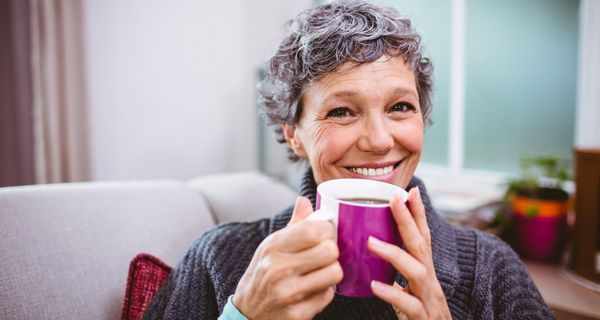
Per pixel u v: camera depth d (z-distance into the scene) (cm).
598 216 110
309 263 43
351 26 62
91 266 80
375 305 61
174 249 94
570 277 113
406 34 63
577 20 155
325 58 61
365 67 61
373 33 61
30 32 178
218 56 267
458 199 141
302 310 46
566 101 162
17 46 175
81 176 197
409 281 46
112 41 213
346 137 62
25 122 180
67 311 73
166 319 70
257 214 110
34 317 69
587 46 149
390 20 64
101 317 77
